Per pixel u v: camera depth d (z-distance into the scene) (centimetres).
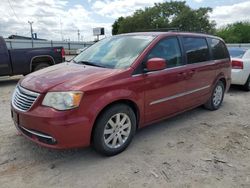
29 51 960
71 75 362
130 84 372
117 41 464
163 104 434
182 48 475
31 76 388
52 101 321
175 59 457
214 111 603
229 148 407
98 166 347
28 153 377
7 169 336
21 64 944
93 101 333
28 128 337
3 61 896
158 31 491
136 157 372
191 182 316
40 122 321
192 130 478
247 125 513
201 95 534
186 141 429
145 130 472
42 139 331
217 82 588
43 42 3338
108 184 309
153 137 442
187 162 361
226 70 614
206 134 461
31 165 347
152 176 326
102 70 378
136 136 445
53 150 388
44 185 306
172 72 439
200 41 531
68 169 339
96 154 379
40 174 327
